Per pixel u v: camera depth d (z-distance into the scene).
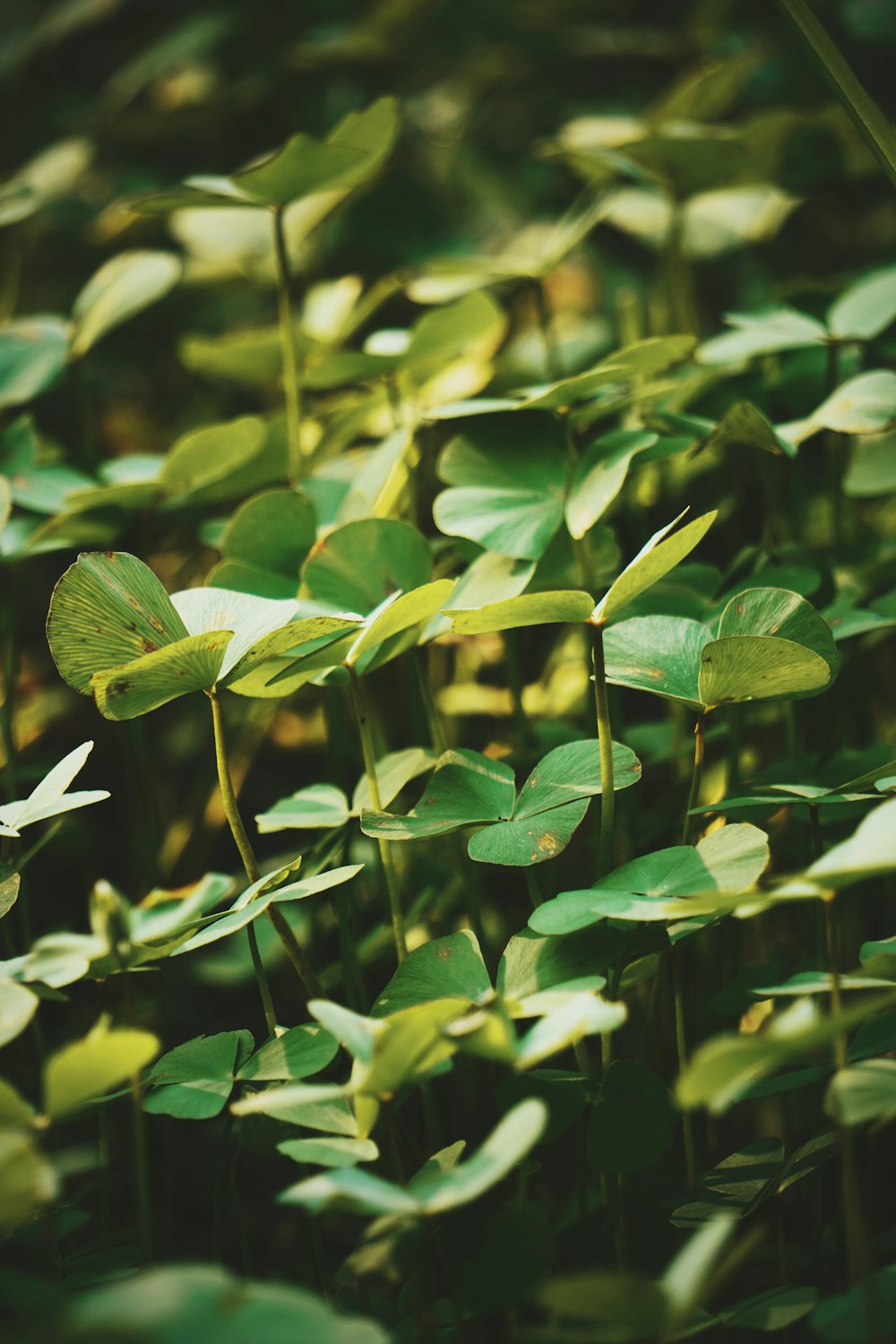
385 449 0.49
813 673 0.42
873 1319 0.40
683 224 0.59
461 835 0.47
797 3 0.45
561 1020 0.40
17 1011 0.40
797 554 0.48
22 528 0.50
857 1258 0.40
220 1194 0.43
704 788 0.50
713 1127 0.47
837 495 0.51
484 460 0.47
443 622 0.46
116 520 0.50
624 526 0.53
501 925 0.51
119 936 0.41
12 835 0.43
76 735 0.59
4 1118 0.39
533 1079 0.42
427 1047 0.40
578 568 0.47
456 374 0.58
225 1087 0.42
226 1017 0.54
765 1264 0.46
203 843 0.56
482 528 0.46
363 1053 0.40
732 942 0.47
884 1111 0.40
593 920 0.41
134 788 0.52
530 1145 0.39
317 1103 0.41
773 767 0.47
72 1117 0.43
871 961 0.42
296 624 0.41
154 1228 0.48
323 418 0.54
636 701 0.58
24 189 0.53
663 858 0.42
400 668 0.52
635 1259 0.45
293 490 0.47
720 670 0.42
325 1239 0.49
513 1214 0.41
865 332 0.48
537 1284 0.41
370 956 0.48
